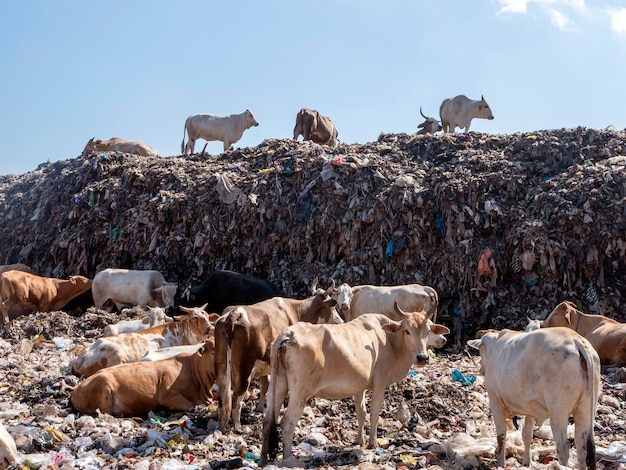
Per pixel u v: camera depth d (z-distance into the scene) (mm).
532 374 6707
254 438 8492
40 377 11227
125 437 8125
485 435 8594
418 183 17891
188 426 8688
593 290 15742
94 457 7273
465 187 17344
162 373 9391
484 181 17516
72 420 8656
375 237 17438
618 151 18406
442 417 9406
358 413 8258
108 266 19812
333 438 8445
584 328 13570
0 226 22953
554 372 6461
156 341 11391
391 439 8438
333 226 17969
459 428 9086
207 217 19016
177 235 19125
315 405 9547
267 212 18578
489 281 16234
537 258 15984
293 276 17766
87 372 10875
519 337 7156
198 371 9555
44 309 17422
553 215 16422
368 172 18609
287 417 7230
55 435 7965
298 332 7371
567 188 16922
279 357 7309
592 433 6441
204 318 11773
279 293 16938
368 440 8266
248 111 24953
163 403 9336
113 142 25688
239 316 8930
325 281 17219
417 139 20859
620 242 15758
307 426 8797
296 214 18406
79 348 13430
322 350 7410
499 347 7375
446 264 16672
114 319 15898
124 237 19719
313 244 18156
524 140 19328
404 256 17078
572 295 15805
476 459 7547
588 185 16656
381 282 17094
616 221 15914
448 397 10180
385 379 8195
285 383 7406
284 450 7215
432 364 13281
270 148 21938
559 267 15938
